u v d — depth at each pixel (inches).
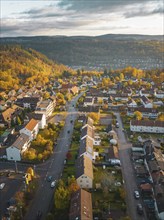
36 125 6264.8
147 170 4682.6
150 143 5378.9
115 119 7401.6
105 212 3676.2
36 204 3917.3
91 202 3661.4
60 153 5438.0
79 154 4997.5
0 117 7194.9
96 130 6520.7
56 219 3516.2
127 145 5782.5
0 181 4394.7
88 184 4175.7
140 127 6471.5
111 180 4237.2
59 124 6825.8
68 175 4598.9
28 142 5625.0
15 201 3789.4
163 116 7130.9
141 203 3912.4
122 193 3907.5
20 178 4483.3
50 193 4163.4
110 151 5196.9
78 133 6314.0
